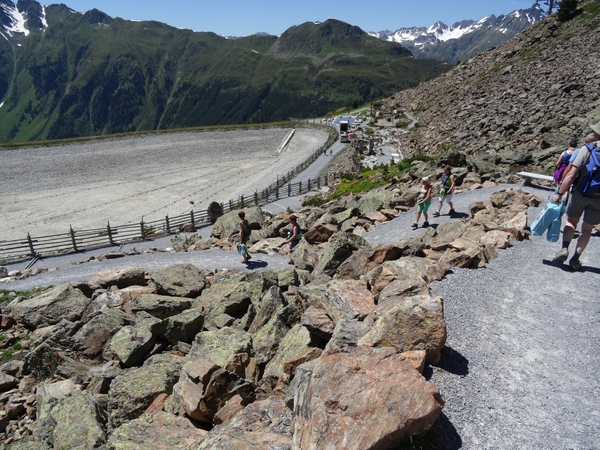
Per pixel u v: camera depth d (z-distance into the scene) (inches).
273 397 259.0
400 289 313.4
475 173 1050.1
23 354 520.7
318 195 1660.9
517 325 311.7
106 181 2586.1
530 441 207.6
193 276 638.5
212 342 373.4
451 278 386.6
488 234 488.7
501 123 1764.3
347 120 4050.2
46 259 1096.8
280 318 379.6
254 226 1114.1
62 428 311.9
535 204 685.9
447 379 247.3
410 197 962.1
